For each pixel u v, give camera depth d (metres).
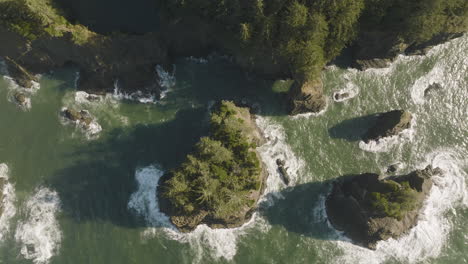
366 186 48.69
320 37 44.22
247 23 42.81
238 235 51.19
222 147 46.06
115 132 53.25
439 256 50.91
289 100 53.06
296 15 40.94
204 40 52.44
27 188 51.66
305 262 50.72
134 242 50.69
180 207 46.66
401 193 45.31
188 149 52.78
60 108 53.34
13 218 50.91
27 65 52.91
